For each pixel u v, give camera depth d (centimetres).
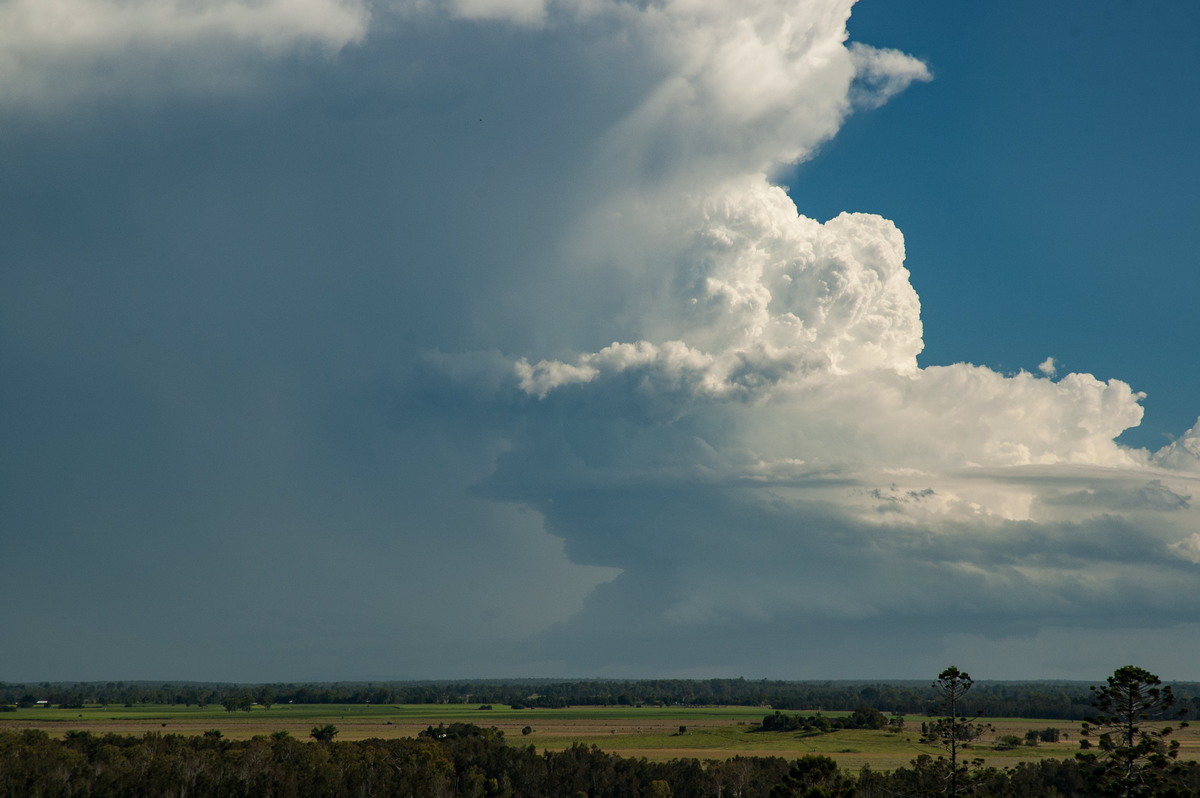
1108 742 7600
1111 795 7400
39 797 10950
